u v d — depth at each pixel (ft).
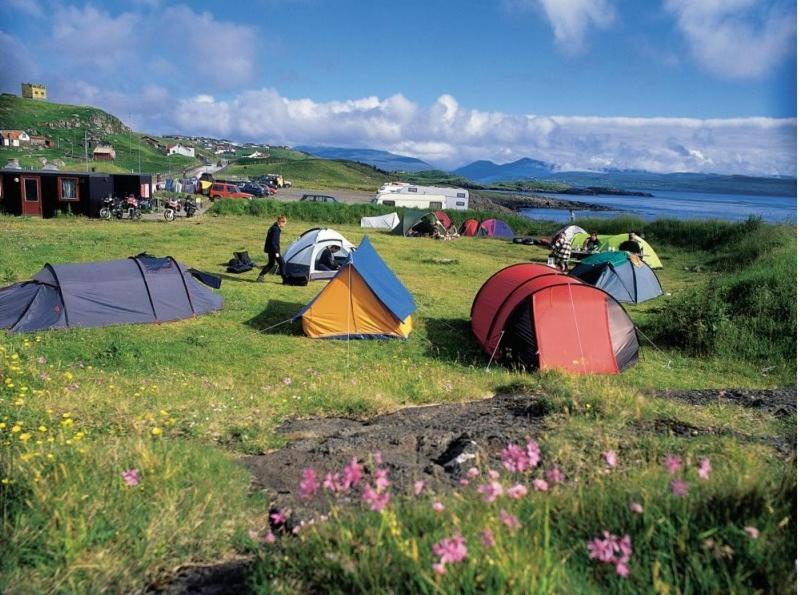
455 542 8.70
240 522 13.87
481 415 24.16
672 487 10.34
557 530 10.51
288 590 9.58
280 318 50.03
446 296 62.69
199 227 109.40
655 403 24.53
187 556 12.10
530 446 11.73
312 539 10.98
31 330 41.91
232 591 10.52
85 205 113.50
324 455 19.13
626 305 64.08
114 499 13.47
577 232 99.91
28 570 10.93
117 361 35.99
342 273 45.75
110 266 47.44
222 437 21.56
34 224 99.45
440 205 177.78
